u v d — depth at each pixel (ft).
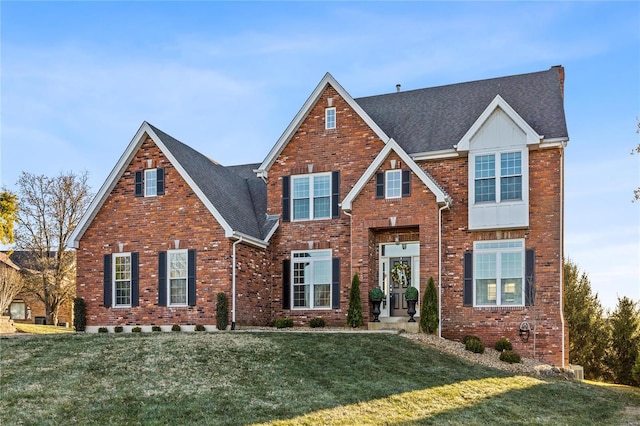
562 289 73.92
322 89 87.30
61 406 42.24
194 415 40.65
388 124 90.02
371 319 79.46
